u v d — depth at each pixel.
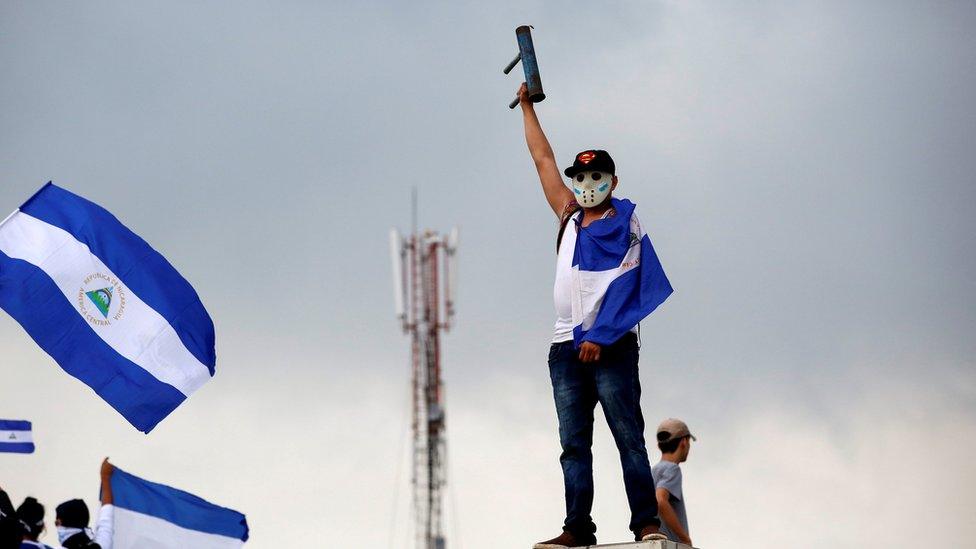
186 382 22.92
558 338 16.50
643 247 16.39
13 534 15.97
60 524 17.77
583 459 16.06
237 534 20.88
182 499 20.55
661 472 18.84
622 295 16.02
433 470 89.56
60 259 22.70
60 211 23.12
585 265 16.34
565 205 17.16
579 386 16.28
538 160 17.78
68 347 22.42
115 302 22.83
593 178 16.64
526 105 18.33
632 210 16.53
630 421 15.77
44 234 22.83
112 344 22.64
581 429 16.19
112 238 23.16
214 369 23.34
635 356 16.17
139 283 23.05
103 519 19.02
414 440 90.75
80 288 22.69
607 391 15.86
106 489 19.55
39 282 22.48
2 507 16.62
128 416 22.53
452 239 92.62
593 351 15.86
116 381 22.55
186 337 23.09
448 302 92.62
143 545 19.88
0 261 22.50
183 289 23.30
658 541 14.73
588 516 15.86
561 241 16.91
